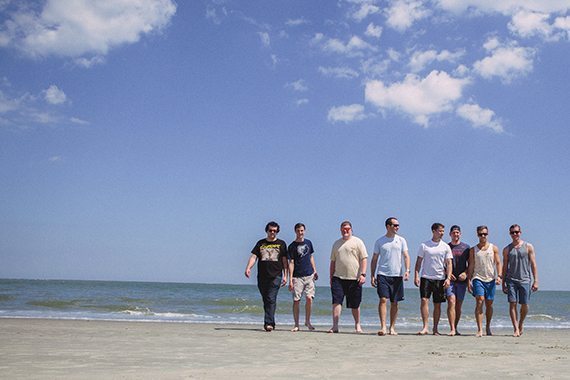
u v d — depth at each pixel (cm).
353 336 979
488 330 1074
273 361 632
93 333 957
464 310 3297
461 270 1052
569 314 3055
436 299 1043
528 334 1177
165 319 1733
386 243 1027
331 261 1086
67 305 2631
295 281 1116
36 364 572
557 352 764
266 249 1095
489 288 1045
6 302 2720
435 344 850
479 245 1043
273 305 1086
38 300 2995
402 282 1027
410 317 2170
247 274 1077
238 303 3194
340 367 589
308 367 587
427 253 1043
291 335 979
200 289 7844
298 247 1118
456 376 536
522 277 1054
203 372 542
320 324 1562
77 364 577
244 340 870
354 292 1072
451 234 1062
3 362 583
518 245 1060
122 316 1848
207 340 861
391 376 532
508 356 702
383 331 1007
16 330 1000
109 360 611
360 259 1070
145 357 644
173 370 550
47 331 988
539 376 541
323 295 6175
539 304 4616
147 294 4684
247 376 522
